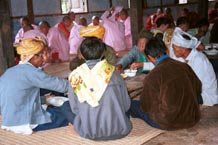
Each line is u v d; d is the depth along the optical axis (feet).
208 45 16.76
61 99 11.44
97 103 9.09
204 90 11.96
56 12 31.89
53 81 10.34
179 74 9.82
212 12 45.21
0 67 16.88
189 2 47.70
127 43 29.63
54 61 23.70
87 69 9.23
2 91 10.56
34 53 10.28
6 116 10.63
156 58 10.16
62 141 9.93
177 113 9.89
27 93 10.41
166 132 10.20
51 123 10.92
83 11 34.60
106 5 36.47
